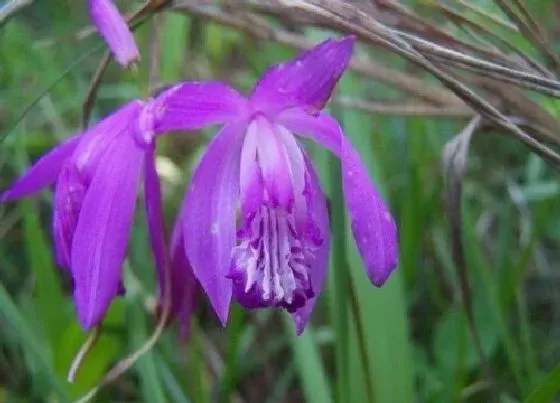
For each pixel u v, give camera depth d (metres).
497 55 0.16
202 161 0.13
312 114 0.12
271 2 0.16
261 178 0.12
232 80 0.30
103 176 0.12
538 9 0.28
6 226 0.25
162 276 0.13
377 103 0.21
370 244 0.11
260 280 0.12
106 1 0.11
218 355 0.23
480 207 0.26
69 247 0.12
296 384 0.23
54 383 0.17
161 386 0.19
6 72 0.29
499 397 0.20
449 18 0.16
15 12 0.14
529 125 0.16
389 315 0.17
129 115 0.12
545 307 0.24
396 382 0.16
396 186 0.25
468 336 0.21
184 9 0.18
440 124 0.26
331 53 0.11
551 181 0.25
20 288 0.25
